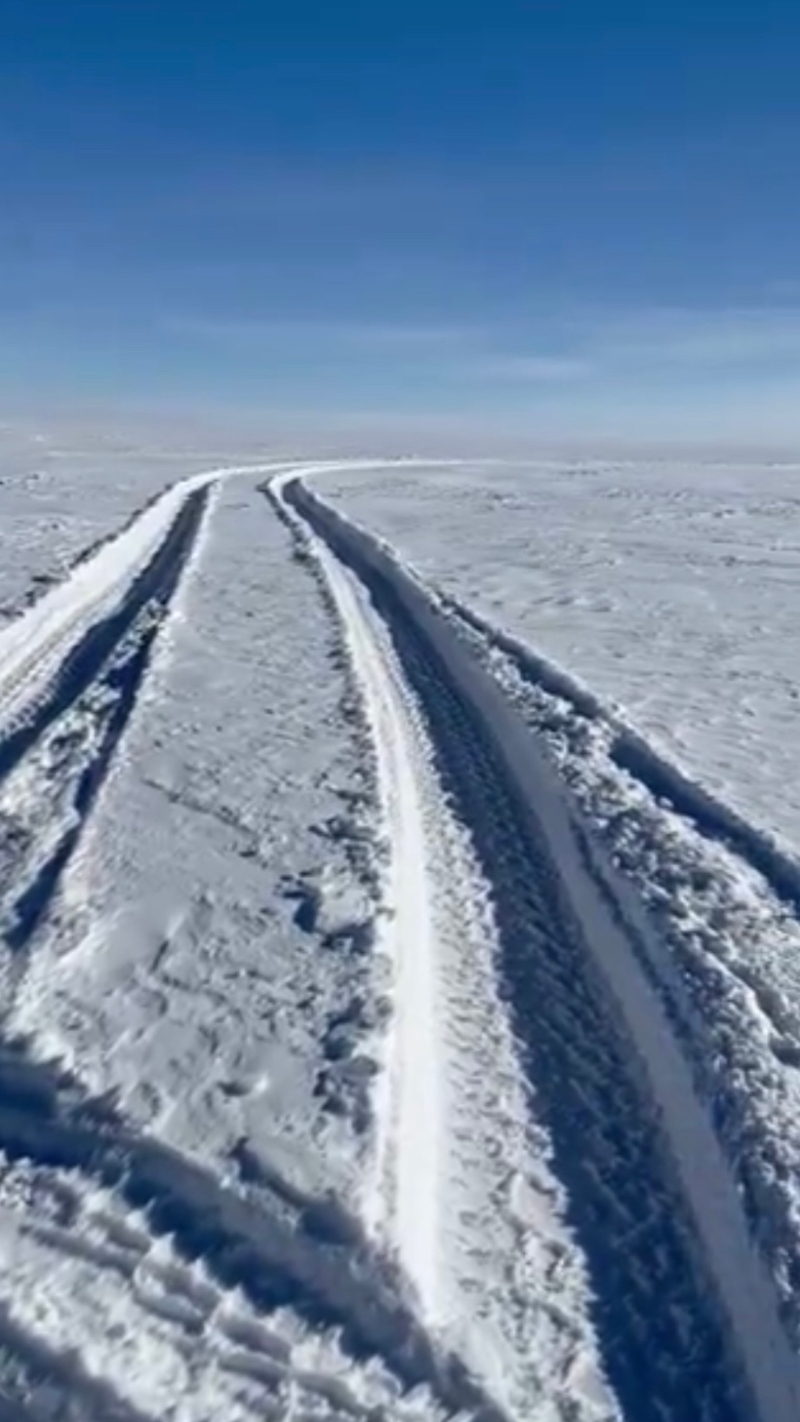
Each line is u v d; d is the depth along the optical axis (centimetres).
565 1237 471
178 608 1680
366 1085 529
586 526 3531
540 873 820
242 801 886
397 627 1680
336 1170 474
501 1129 534
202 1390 385
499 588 2112
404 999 612
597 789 945
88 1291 416
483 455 9812
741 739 1156
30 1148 485
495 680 1303
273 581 2002
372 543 2580
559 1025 625
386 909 709
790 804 959
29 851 769
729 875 790
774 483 6388
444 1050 590
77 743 1018
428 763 1048
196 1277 426
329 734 1077
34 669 1282
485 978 668
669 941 683
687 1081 562
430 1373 399
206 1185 464
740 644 1677
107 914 683
